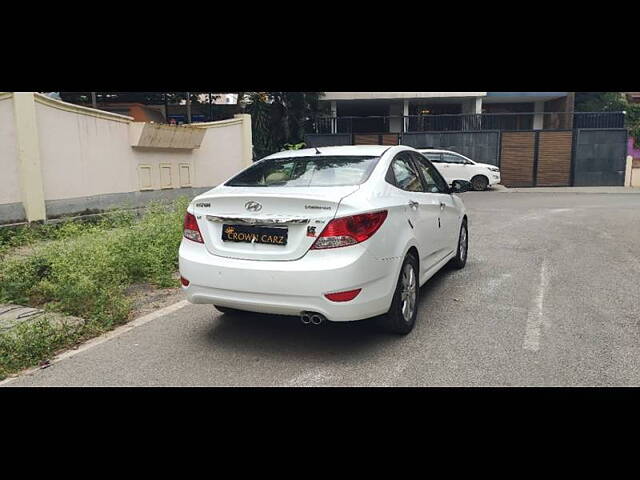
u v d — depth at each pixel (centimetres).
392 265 438
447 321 515
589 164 2359
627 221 1193
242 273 415
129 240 707
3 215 870
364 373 403
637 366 410
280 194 417
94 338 484
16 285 583
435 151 2208
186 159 1340
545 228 1100
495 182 2195
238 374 405
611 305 561
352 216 404
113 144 1102
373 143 2459
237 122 1512
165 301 593
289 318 530
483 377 394
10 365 418
